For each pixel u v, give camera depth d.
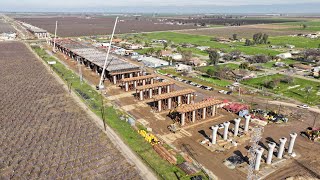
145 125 62.78
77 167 47.03
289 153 50.47
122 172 45.69
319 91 84.94
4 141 55.88
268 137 56.94
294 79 97.88
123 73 95.12
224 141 55.09
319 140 55.69
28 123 64.06
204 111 65.50
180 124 63.06
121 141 55.59
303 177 44.03
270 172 45.28
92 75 105.94
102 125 62.84
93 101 78.12
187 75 105.19
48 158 49.78
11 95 83.06
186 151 51.78
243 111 67.12
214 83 94.25
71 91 87.19
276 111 69.75
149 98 80.50
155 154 50.94
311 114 68.38
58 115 68.62
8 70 113.25
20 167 47.12
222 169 46.16
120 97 81.62
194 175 44.44
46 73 108.94
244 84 93.31
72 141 55.66
